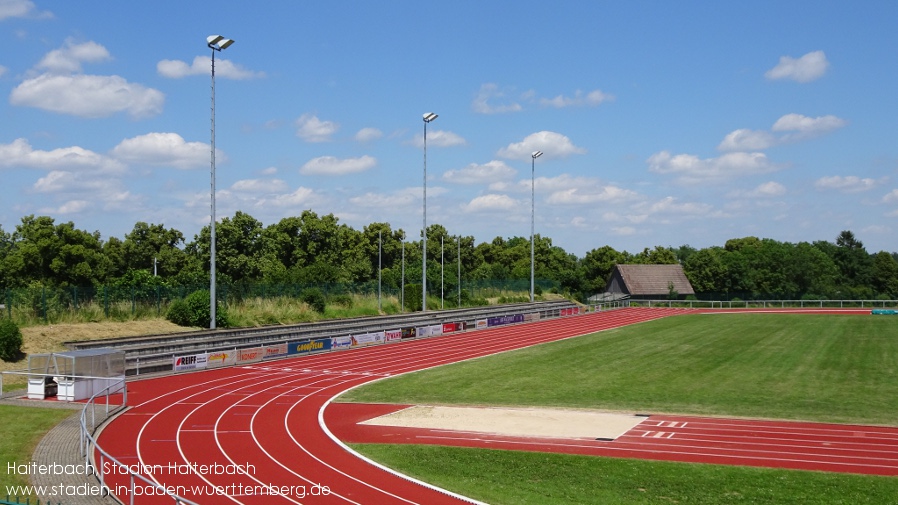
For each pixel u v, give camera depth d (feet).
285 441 80.18
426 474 67.10
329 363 147.74
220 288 181.68
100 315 150.00
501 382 123.24
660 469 68.28
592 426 88.53
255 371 136.15
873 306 304.30
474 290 309.22
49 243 193.06
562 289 380.58
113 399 105.09
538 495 60.64
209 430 85.30
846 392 108.37
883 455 73.15
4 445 75.46
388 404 103.65
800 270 356.59
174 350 141.69
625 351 162.91
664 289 363.56
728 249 475.72
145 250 270.46
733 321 236.22
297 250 297.53
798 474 66.08
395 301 247.70
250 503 58.13
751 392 110.01
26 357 122.11
